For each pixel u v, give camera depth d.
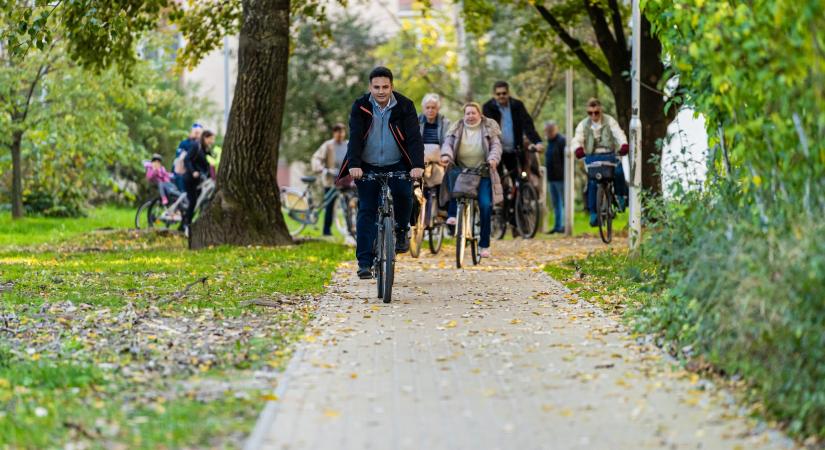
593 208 27.95
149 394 9.97
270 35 26.80
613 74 32.28
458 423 8.94
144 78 41.16
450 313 14.80
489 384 10.32
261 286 17.84
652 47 30.78
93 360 11.51
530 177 31.73
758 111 10.89
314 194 56.91
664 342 11.81
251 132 26.88
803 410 8.38
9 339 12.64
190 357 11.69
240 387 10.28
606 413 9.21
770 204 10.69
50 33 26.08
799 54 9.34
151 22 28.97
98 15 26.20
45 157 42.41
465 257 23.97
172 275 19.78
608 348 11.95
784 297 9.01
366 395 9.89
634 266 14.49
